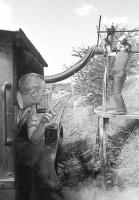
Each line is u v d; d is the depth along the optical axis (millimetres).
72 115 10766
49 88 8484
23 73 4426
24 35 4047
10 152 3789
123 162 6586
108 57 7195
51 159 5750
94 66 10945
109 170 6566
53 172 5672
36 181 5168
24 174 4379
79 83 11391
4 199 3754
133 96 10625
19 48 4137
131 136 7094
